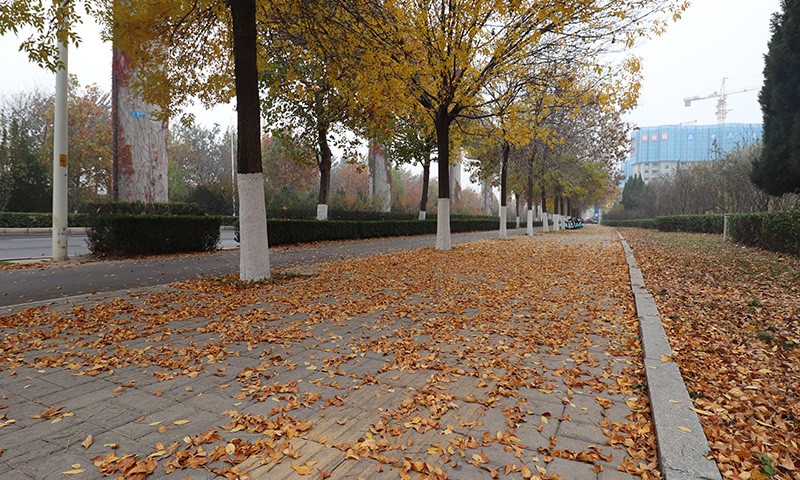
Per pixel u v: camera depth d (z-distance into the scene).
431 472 2.21
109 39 9.59
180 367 3.77
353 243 18.72
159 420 2.81
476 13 9.99
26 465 2.29
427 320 5.31
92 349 4.25
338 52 9.87
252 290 7.17
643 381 3.44
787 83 13.84
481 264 10.68
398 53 10.29
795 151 13.24
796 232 10.34
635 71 11.50
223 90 10.77
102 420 2.81
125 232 12.14
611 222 64.69
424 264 10.66
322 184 20.95
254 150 7.79
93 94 35.88
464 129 15.18
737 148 24.06
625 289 7.39
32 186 25.36
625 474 2.24
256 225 7.88
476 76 11.80
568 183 25.02
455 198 47.56
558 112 19.38
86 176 33.47
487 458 2.36
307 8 8.94
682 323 5.07
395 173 49.94
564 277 8.71
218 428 2.71
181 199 33.25
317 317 5.44
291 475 2.22
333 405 3.04
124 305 6.03
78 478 2.18
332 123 19.38
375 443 2.49
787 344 4.33
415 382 3.46
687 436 2.47
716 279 8.17
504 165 21.47
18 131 26.83
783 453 2.40
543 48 11.52
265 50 11.02
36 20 7.11
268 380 3.49
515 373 3.62
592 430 2.70
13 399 3.13
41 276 8.72
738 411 2.91
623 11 9.98
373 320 5.38
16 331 4.83
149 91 10.29
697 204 29.06
